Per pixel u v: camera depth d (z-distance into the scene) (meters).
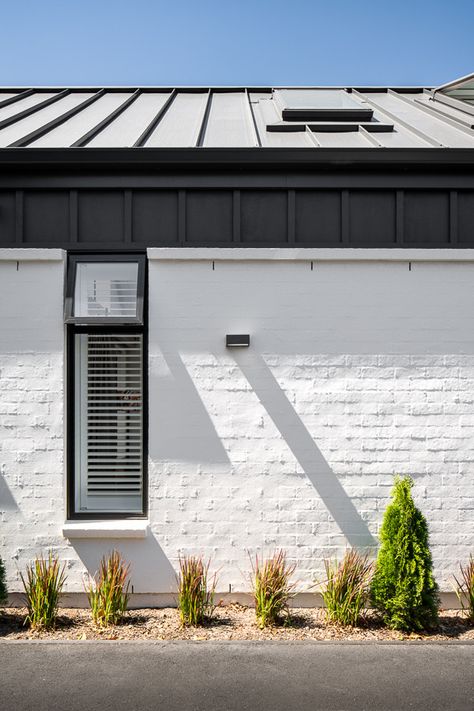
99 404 5.64
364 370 5.40
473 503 5.34
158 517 5.34
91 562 5.32
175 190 5.62
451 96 9.29
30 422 5.38
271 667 4.21
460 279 5.44
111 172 5.59
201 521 5.34
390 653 4.43
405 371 5.40
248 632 4.77
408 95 9.91
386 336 5.41
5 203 5.61
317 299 5.42
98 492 5.62
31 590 4.89
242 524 5.34
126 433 5.63
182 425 5.36
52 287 5.43
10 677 4.06
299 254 5.39
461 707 3.74
